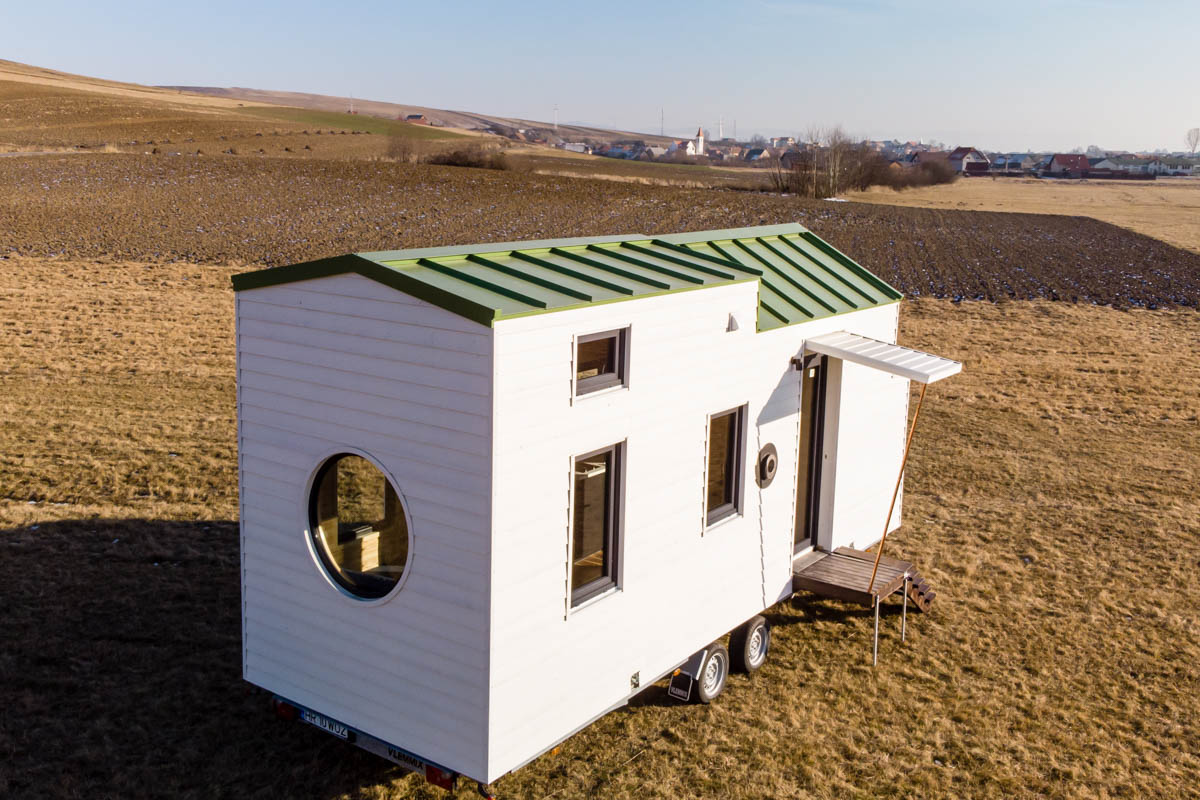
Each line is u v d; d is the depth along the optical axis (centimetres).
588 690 658
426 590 595
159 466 1341
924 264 4006
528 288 613
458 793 668
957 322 2847
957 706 836
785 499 879
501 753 589
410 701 616
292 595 673
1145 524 1328
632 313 645
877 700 842
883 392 1058
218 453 1417
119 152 7212
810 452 966
